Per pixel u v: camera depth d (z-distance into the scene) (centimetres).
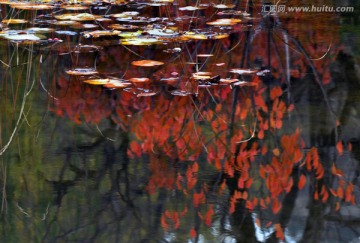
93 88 479
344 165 350
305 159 359
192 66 532
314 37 607
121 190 323
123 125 407
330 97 446
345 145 374
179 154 366
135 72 518
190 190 323
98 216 297
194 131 399
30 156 361
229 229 288
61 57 555
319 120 407
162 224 290
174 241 277
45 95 462
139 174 339
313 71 505
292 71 507
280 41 596
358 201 314
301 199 317
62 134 391
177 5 757
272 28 648
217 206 308
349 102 435
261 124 407
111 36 631
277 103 441
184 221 293
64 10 734
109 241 277
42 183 330
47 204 309
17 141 382
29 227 289
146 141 383
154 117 420
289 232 286
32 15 707
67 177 336
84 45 595
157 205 308
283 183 330
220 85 480
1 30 636
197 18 695
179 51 578
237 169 348
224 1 769
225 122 411
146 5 759
